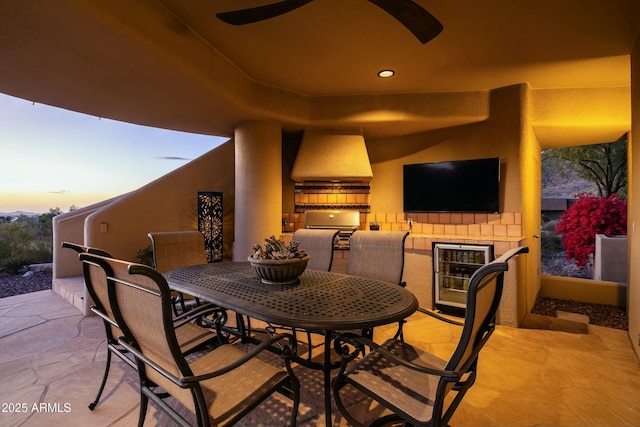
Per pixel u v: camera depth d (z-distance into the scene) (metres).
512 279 2.88
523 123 3.12
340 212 3.71
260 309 1.36
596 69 2.81
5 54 2.08
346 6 2.02
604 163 5.48
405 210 3.73
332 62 2.80
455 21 2.15
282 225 4.03
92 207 4.47
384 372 1.32
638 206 2.31
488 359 2.23
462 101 3.35
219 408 1.09
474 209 3.28
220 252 4.12
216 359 1.38
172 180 4.22
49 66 2.25
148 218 4.03
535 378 1.98
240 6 2.09
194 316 1.67
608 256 4.21
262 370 1.31
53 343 2.51
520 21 2.14
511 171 3.19
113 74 2.37
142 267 0.90
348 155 3.65
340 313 1.31
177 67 2.26
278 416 1.59
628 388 1.87
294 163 3.73
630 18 2.08
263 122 3.47
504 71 2.90
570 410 1.66
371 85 3.28
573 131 3.35
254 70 3.00
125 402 1.73
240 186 3.58
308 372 2.04
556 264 6.52
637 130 2.32
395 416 1.46
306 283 1.83
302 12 2.09
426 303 3.32
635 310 2.42
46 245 5.11
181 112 3.23
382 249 2.34
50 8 1.63
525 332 2.75
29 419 1.59
